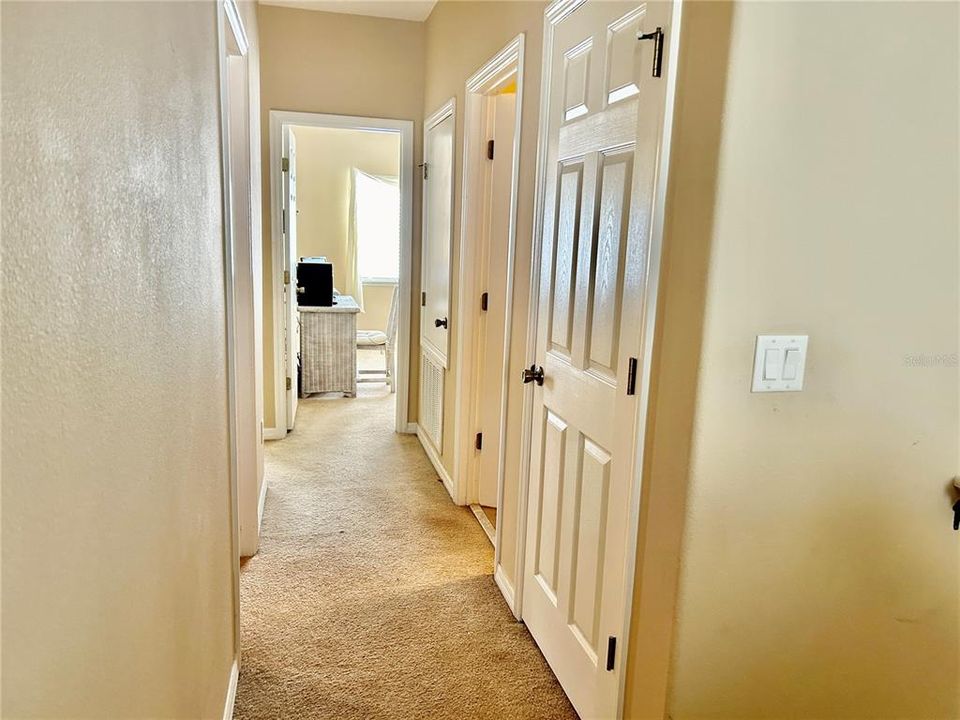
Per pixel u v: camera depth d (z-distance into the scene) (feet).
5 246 1.74
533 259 7.06
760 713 4.89
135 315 2.98
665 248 4.61
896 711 5.17
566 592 6.40
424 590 8.36
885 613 4.99
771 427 4.46
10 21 1.76
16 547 1.84
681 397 4.45
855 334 4.48
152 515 3.31
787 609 4.77
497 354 10.46
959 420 4.83
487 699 6.47
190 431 4.30
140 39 3.03
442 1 11.76
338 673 6.76
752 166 4.05
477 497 11.03
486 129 10.07
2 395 1.74
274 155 13.04
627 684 5.27
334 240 24.50
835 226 4.28
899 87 4.22
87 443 2.38
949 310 4.62
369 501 11.03
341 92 13.15
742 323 4.25
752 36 3.90
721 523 4.50
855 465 4.68
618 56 5.24
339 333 17.39
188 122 4.22
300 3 12.44
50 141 2.03
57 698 2.14
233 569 6.37
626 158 5.13
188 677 4.25
